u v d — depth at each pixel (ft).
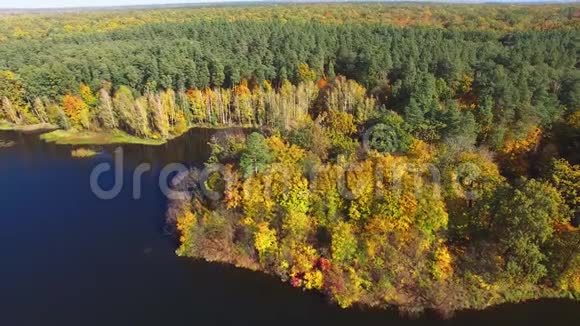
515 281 208.74
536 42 474.49
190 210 259.80
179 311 213.46
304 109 421.18
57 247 265.95
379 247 215.51
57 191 335.47
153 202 313.32
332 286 211.20
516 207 203.62
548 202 199.52
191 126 470.39
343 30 605.31
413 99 314.76
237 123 469.16
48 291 232.12
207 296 220.64
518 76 355.15
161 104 445.37
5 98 484.74
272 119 424.46
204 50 528.63
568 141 282.15
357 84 418.10
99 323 210.59
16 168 379.76
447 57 407.23
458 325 197.67
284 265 223.30
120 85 481.46
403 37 541.75
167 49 527.40
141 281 234.38
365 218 220.02
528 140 286.46
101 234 276.41
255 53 517.55
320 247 222.69
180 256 248.52
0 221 295.28
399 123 291.99
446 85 375.86
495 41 531.50
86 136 450.71
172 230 271.49
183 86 482.28
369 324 200.34
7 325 211.82
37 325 211.61
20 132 469.57
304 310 209.15
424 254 214.90
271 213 232.12
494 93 331.57
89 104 478.18
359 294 210.38
